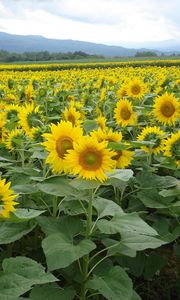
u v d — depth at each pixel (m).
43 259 1.34
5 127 1.87
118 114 2.21
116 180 1.15
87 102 3.43
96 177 1.06
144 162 1.71
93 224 1.22
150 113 2.61
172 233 1.35
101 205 1.22
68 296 1.04
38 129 1.58
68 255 0.97
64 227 1.16
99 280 1.05
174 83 3.76
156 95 3.09
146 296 1.41
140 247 1.08
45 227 1.15
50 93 3.62
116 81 5.00
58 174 1.24
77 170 1.05
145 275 1.35
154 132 1.73
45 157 1.34
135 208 1.53
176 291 1.44
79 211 1.24
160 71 7.42
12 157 1.95
